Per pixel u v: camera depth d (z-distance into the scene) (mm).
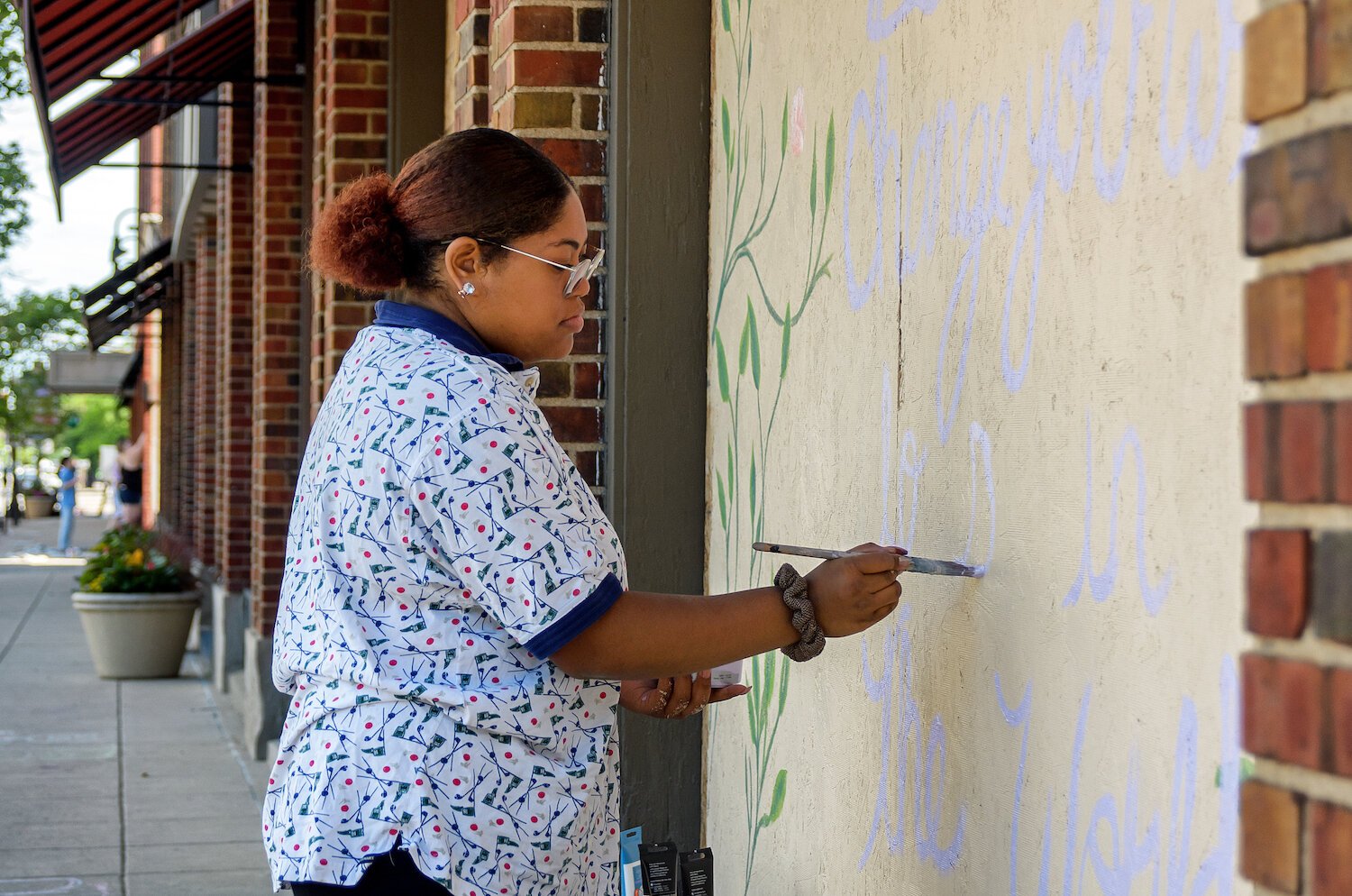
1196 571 1504
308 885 1806
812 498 2705
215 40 9539
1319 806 1073
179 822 6699
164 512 22109
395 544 1805
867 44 2428
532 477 1803
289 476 8320
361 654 1814
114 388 32969
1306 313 1090
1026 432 1879
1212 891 1468
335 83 5902
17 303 30609
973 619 2029
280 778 1939
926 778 2201
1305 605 1095
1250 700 1151
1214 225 1475
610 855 1986
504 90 3615
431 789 1795
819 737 2678
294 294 8367
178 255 17500
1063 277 1784
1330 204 1065
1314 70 1084
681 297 3430
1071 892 1757
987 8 1993
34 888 5570
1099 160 1698
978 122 2023
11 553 29203
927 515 2191
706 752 3443
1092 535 1715
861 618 1930
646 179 3410
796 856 2795
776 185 2926
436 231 1934
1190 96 1517
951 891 2104
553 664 1865
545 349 2029
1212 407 1479
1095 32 1710
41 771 7785
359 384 1886
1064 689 1775
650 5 3410
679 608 1862
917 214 2230
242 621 10555
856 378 2484
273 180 8391
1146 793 1593
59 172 8539
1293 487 1105
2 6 15930
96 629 11117
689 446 3432
